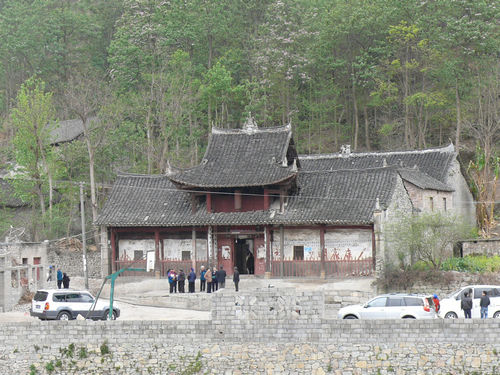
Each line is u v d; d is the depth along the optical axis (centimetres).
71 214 8094
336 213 5838
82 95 8244
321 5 10138
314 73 9681
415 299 3972
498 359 3409
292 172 6044
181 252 6378
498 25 8769
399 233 5519
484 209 7319
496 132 9031
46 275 6019
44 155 8144
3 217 8312
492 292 4178
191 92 9138
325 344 3569
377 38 9369
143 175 6794
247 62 10162
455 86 8769
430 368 3462
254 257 6197
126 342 3753
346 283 5488
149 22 10094
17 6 12025
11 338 3828
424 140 8838
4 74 11838
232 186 6116
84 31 11844
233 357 3641
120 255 6506
